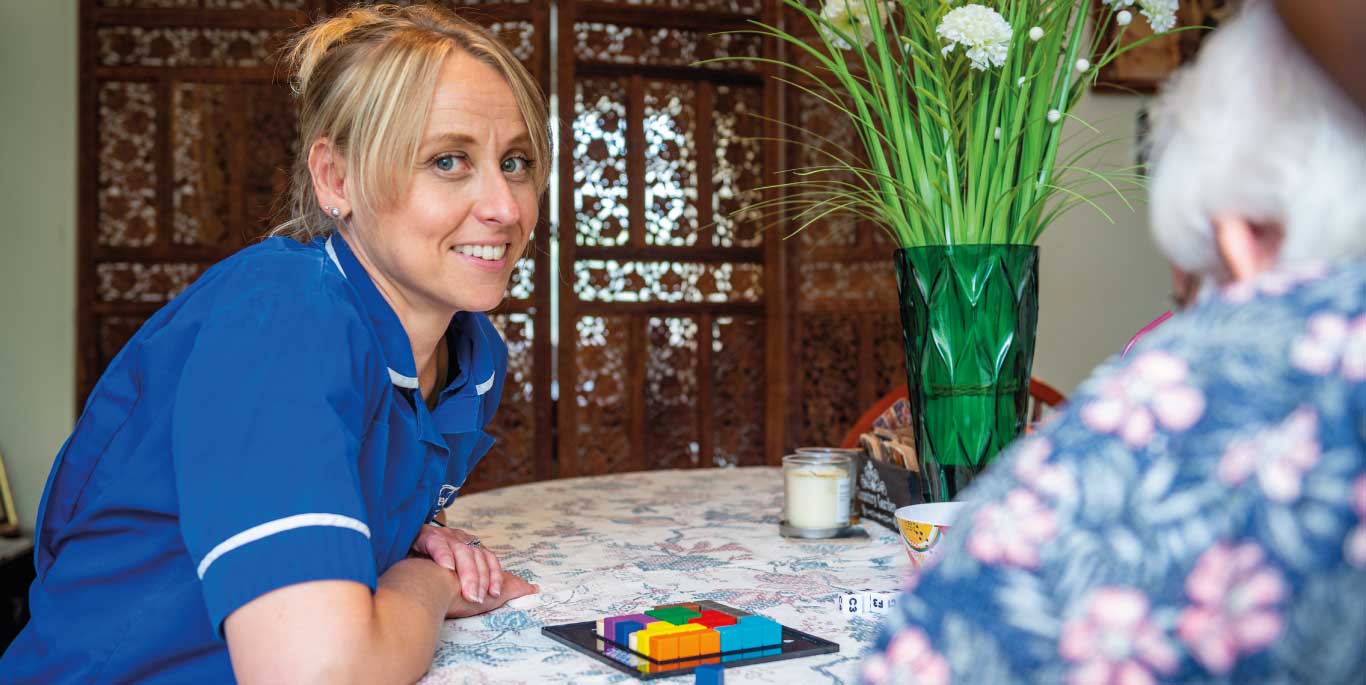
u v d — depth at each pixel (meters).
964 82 1.35
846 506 1.47
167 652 0.93
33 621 0.98
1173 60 3.77
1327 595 0.41
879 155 1.38
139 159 3.59
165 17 3.55
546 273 3.64
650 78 3.71
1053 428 0.48
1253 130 0.51
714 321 3.79
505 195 1.05
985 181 1.31
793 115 3.77
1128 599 0.43
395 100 1.02
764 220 3.78
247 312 0.92
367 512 0.91
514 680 0.87
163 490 0.94
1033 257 1.32
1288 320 0.45
